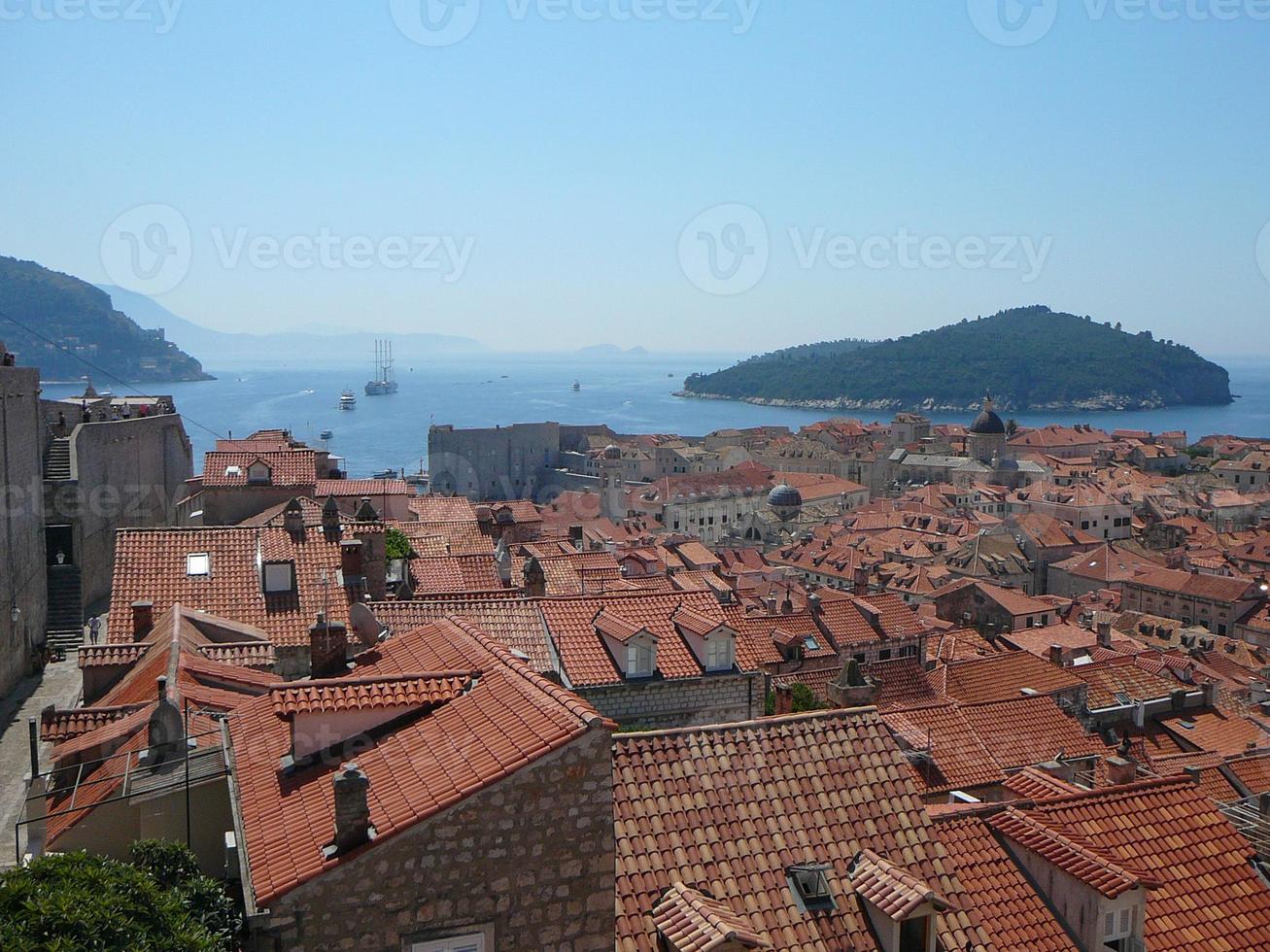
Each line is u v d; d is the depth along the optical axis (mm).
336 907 16688
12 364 57906
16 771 38906
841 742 23703
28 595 57188
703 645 42469
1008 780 30125
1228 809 29422
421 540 69000
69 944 15391
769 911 20297
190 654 31984
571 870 17672
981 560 169750
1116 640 101750
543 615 43719
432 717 20656
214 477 79125
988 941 21391
